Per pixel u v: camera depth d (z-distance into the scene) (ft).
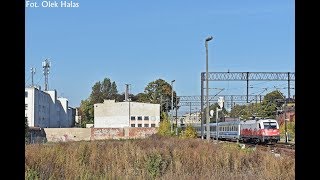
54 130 199.93
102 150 84.02
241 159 77.10
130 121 251.60
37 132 179.83
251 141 178.70
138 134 228.63
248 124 179.32
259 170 65.62
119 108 252.83
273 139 163.43
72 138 205.46
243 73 154.61
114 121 253.03
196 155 77.71
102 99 353.51
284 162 64.59
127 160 73.72
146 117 254.88
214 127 224.33
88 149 82.94
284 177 58.85
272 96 197.47
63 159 65.92
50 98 231.71
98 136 216.33
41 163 60.70
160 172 71.00
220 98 172.14
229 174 62.03
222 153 79.77
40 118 204.54
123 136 225.15
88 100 349.00
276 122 165.99
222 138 212.64
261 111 197.06
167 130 196.54
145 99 326.03
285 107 161.17
